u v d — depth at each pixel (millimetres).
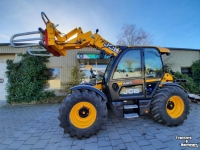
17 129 2922
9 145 2242
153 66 2896
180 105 2826
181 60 7980
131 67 2785
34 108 4969
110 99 2721
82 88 2480
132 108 2770
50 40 2492
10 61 5906
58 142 2297
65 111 2338
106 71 3309
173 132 2527
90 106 2467
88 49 6875
